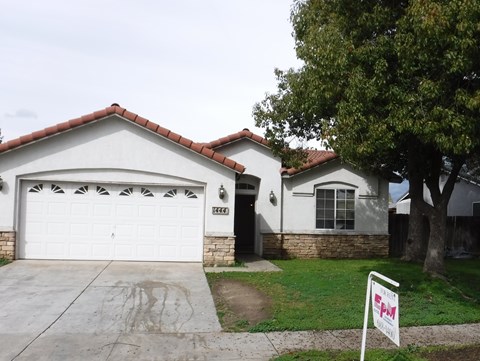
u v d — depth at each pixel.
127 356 6.16
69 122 12.56
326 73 8.73
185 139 13.05
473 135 7.61
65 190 12.93
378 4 8.68
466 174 21.12
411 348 6.65
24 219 12.73
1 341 6.57
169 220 13.27
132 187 13.19
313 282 10.85
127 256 13.07
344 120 8.45
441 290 10.28
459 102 7.55
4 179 12.48
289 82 11.61
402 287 10.50
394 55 8.32
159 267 12.36
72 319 7.71
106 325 7.47
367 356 6.21
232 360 6.12
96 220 13.01
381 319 5.20
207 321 7.89
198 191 13.44
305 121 12.63
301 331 7.48
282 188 16.30
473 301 9.55
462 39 7.13
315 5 10.14
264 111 12.99
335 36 8.74
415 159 11.39
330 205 16.64
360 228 16.73
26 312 8.02
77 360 5.95
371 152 8.53
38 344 6.50
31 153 12.65
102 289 9.77
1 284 9.92
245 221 17.42
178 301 9.09
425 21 7.20
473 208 21.94
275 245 15.98
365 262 15.09
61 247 12.84
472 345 6.84
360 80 8.15
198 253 13.33
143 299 9.13
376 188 16.94
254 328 7.47
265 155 16.19
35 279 10.45
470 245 19.16
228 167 13.28
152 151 13.16
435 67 7.79
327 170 16.59
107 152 12.99
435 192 11.77
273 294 9.70
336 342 6.94
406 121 7.80
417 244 15.54
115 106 12.95
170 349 6.49
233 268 12.77
